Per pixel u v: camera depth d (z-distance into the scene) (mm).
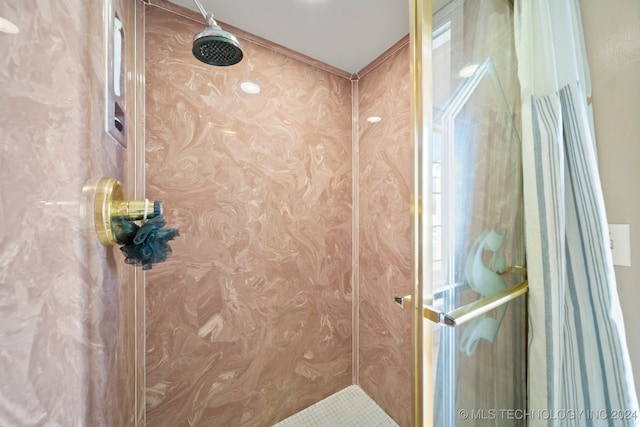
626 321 542
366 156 1313
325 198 1269
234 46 658
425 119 450
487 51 569
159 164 865
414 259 465
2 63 210
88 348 391
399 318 1125
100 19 475
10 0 221
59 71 313
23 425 230
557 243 507
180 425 896
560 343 508
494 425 580
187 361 911
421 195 454
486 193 568
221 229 981
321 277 1251
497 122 586
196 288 931
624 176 542
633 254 533
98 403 436
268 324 1092
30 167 251
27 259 243
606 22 550
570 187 511
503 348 597
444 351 486
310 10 923
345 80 1350
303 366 1189
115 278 554
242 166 1028
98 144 454
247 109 1041
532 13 547
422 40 444
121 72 633
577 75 509
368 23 989
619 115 543
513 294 561
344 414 1176
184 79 910
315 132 1237
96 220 419
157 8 866
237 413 1012
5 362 208
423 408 450
